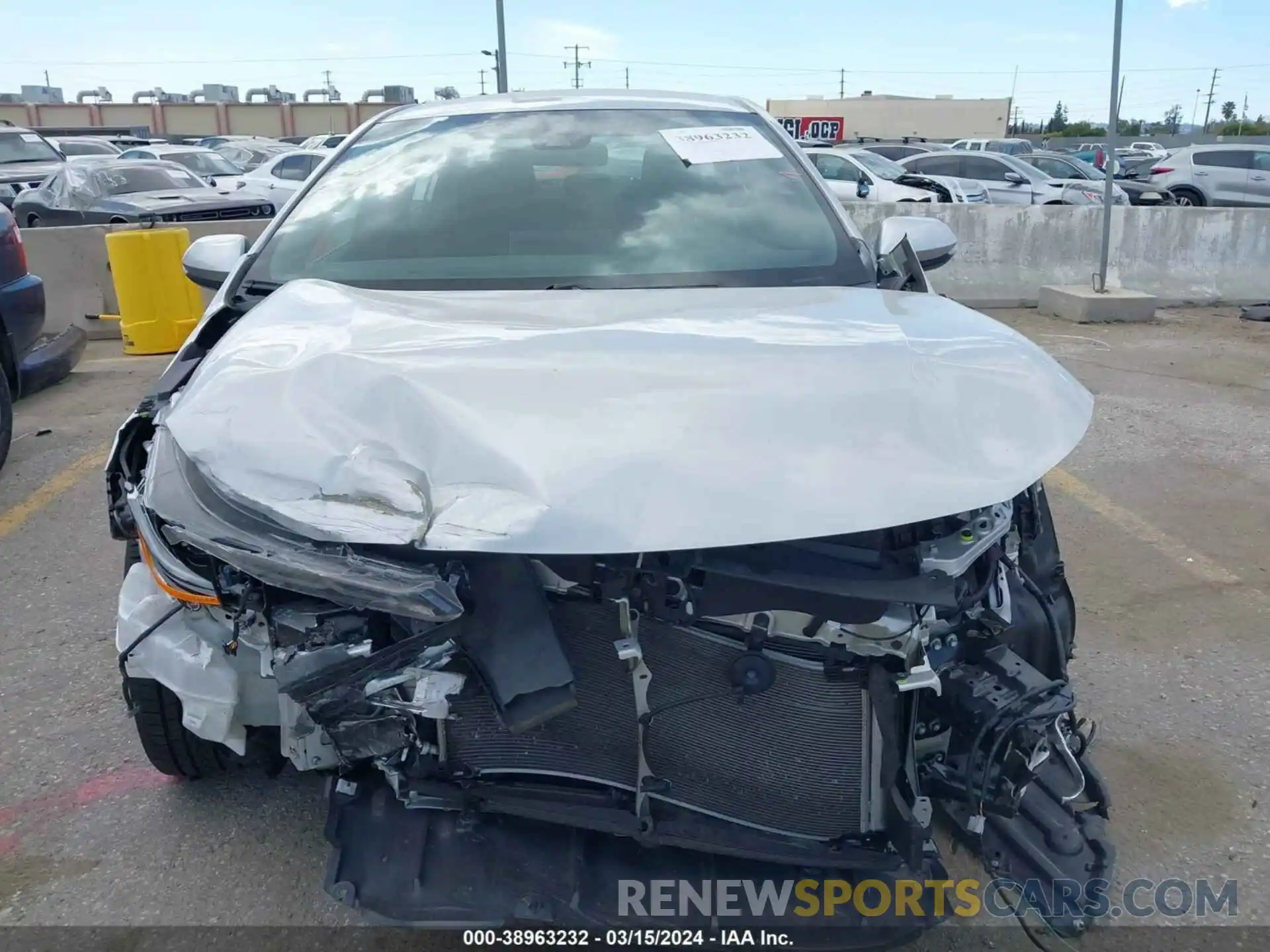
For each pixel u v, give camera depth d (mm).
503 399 1863
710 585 1785
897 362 2033
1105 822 2357
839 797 1987
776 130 3496
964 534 1880
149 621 2217
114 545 4477
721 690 1940
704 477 1726
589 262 2793
